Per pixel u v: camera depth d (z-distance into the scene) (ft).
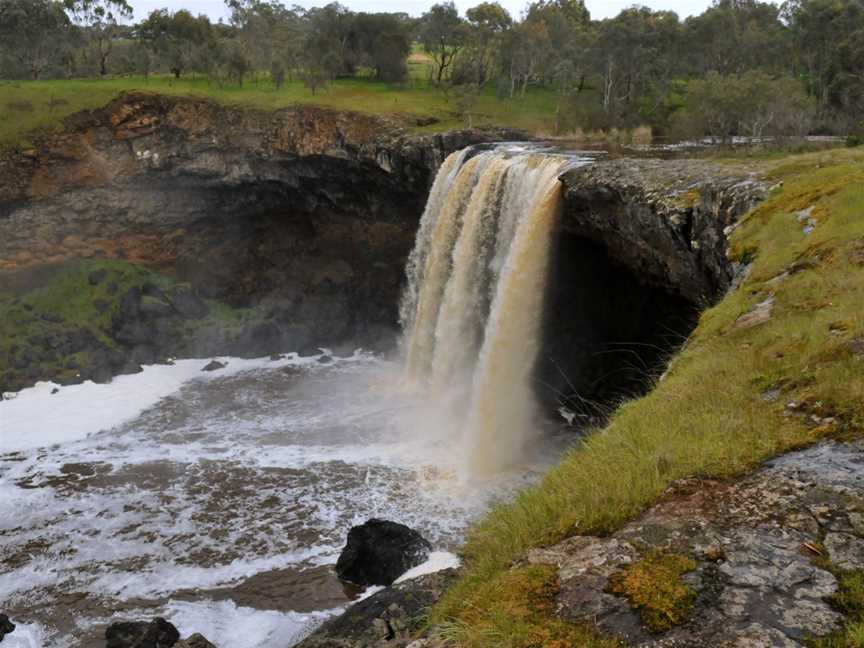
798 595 19.02
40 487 98.37
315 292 174.70
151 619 67.97
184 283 172.24
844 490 22.66
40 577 75.87
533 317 99.86
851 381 27.86
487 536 27.73
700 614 18.89
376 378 145.18
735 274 51.13
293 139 162.81
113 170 168.04
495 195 109.70
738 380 31.91
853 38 173.68
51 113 163.94
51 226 168.14
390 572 69.72
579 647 18.37
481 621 20.44
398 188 157.48
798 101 138.31
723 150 125.70
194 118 165.78
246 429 119.34
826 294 37.19
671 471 25.62
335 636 27.32
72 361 147.54
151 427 121.90
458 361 120.88
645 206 72.33
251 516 88.02
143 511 90.43
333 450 107.96
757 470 24.80
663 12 242.78
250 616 67.21
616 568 21.18
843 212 46.01
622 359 94.73
